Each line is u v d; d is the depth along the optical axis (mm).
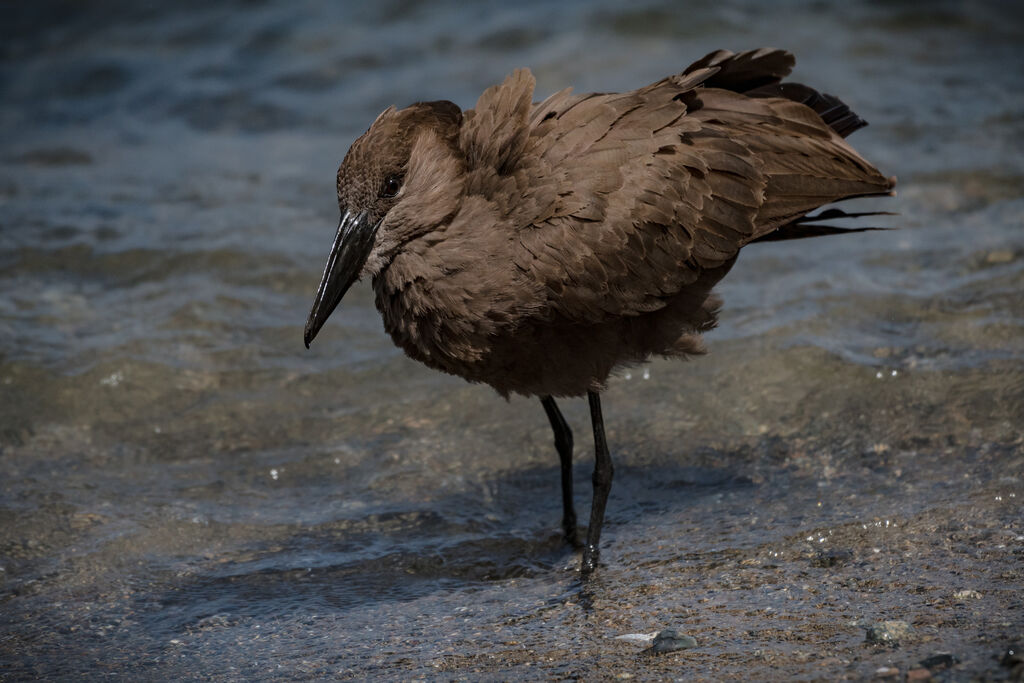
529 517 11000
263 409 13219
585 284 9484
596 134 9656
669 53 22188
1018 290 13852
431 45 23766
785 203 10070
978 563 8836
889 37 23078
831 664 7520
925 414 11711
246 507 11359
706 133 9922
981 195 16766
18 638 9141
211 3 27312
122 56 25375
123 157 20828
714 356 13305
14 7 27578
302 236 17047
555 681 7789
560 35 23203
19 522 10953
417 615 9234
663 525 10422
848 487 10586
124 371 13812
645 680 7633
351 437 12609
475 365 9875
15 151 21438
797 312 14016
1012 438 11039
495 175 9594
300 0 26922
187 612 9500
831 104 10984
